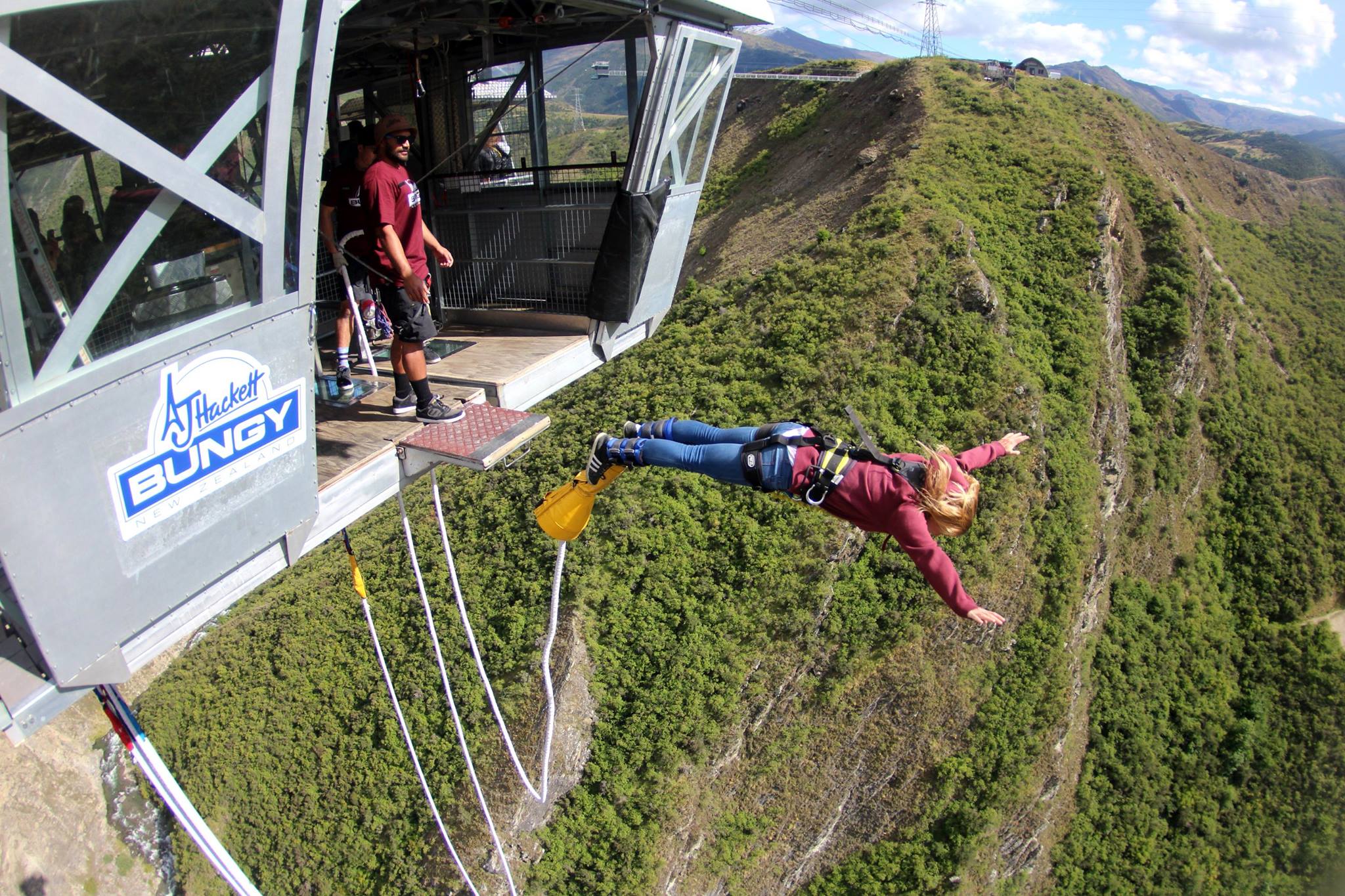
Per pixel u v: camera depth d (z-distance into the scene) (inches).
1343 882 1317.7
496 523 1235.9
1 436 155.3
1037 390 1264.8
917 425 1211.2
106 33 156.7
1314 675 1504.7
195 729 1188.5
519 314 431.2
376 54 437.7
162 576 196.4
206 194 186.9
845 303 1330.0
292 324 221.0
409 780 1087.0
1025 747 1112.8
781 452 201.8
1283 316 1987.0
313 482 242.5
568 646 1070.4
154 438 186.2
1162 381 1588.3
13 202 154.3
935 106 1782.7
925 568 184.2
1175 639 1469.0
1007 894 1156.5
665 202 387.9
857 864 1109.1
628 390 1375.5
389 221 263.6
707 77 378.3
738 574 1118.4
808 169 1946.4
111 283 173.2
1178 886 1272.1
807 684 1093.1
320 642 1219.9
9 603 172.4
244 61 185.6
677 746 1050.7
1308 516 1699.1
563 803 1042.1
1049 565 1206.3
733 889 1075.3
